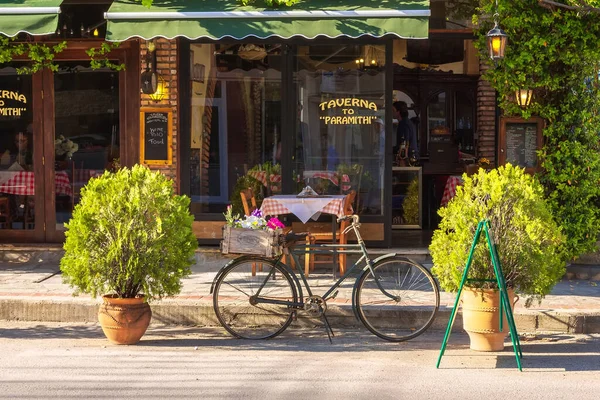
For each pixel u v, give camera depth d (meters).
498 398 7.31
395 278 9.94
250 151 13.44
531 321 10.17
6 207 13.93
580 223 12.52
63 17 13.54
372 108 13.30
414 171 16.64
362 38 13.23
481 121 15.23
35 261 13.56
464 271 8.53
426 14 11.27
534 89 13.04
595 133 12.69
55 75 13.77
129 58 13.56
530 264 9.00
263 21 11.45
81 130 13.77
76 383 7.70
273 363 8.52
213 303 9.80
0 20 11.41
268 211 11.91
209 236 13.42
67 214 13.87
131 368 8.27
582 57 12.58
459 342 9.60
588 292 11.57
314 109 13.37
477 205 9.16
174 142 13.29
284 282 9.84
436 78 18.12
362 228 13.38
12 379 7.82
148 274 9.21
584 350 9.20
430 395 7.38
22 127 13.84
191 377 7.94
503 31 12.04
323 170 13.42
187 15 11.47
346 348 9.28
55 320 10.58
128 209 9.16
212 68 13.35
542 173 12.91
